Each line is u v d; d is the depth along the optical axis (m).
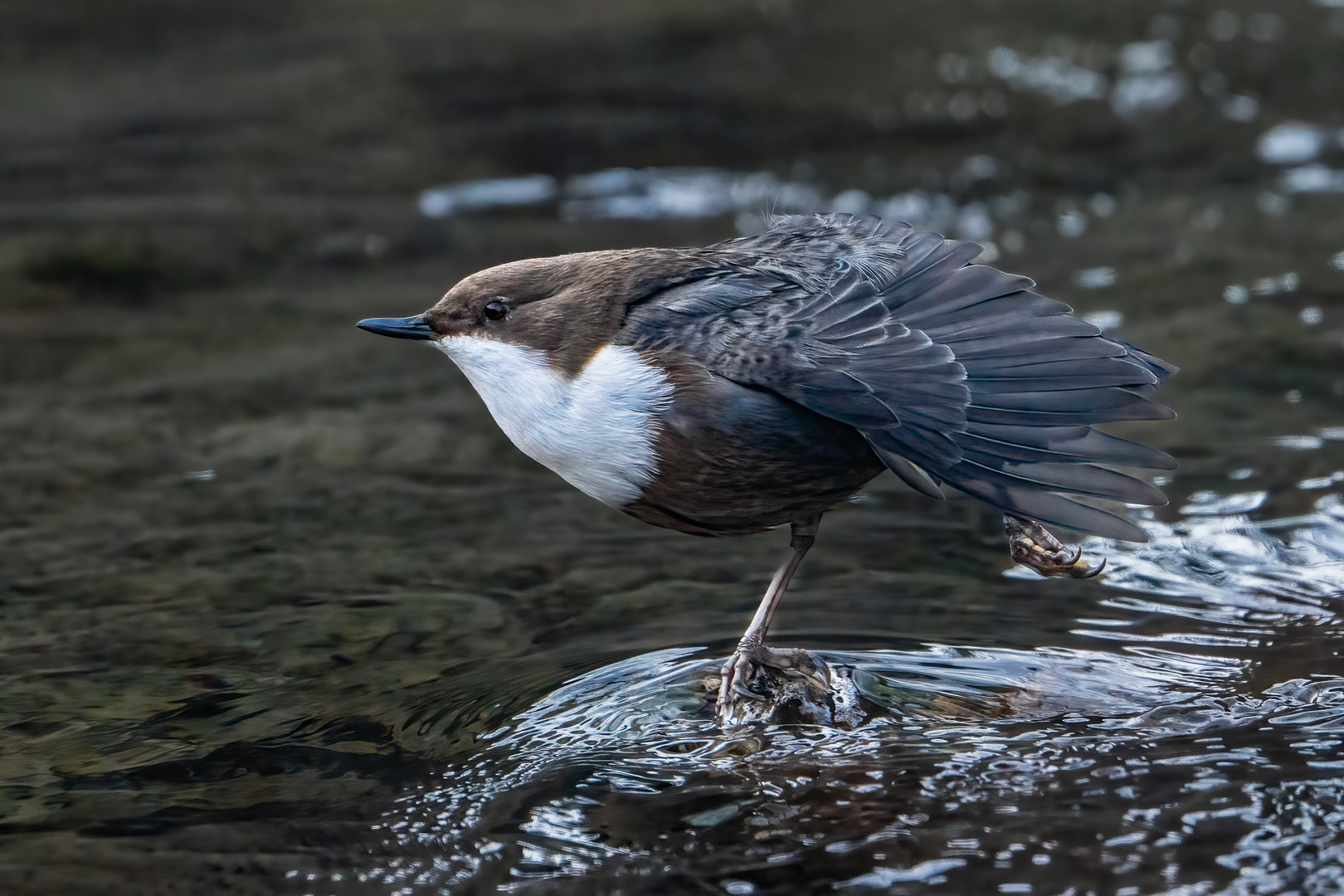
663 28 23.73
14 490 11.10
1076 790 6.46
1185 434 11.28
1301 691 7.31
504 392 7.38
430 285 16.23
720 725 7.18
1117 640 8.00
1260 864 5.85
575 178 19.19
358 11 25.38
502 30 24.11
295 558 9.78
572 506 10.71
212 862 6.18
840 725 7.11
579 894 5.88
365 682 7.91
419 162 19.78
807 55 22.58
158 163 19.80
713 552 9.77
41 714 7.61
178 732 7.41
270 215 18.20
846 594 8.84
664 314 7.11
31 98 22.12
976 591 8.82
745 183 18.91
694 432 6.95
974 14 23.75
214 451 11.94
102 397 13.30
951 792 6.49
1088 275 15.60
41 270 16.50
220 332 15.11
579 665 7.95
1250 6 23.50
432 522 10.41
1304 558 9.02
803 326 6.98
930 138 19.92
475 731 7.29
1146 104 20.56
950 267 7.27
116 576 9.51
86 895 5.94
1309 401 11.81
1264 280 15.05
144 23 24.94
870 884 5.84
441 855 6.20
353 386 13.56
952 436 6.70
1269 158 19.03
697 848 6.17
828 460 7.11
